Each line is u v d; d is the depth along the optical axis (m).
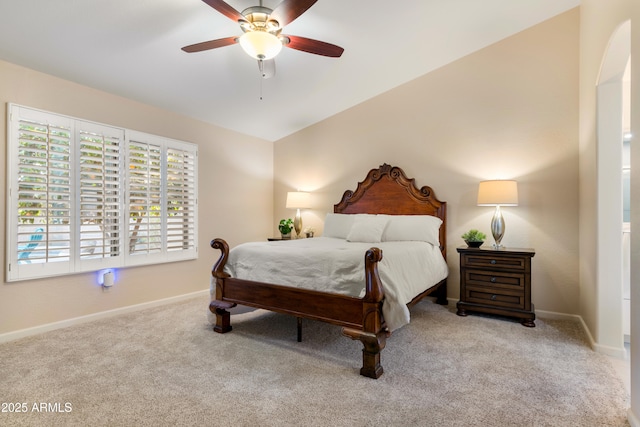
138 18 2.41
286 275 2.58
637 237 1.51
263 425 1.58
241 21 2.15
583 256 2.97
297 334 2.72
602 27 2.25
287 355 2.37
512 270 3.09
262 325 3.05
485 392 1.87
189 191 4.08
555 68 3.25
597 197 2.45
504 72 3.51
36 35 2.44
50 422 1.60
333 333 2.83
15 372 2.11
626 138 2.84
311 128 4.99
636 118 1.54
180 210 3.98
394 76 3.94
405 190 4.08
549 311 3.27
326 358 2.32
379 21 2.90
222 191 4.55
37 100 2.82
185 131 4.07
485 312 3.21
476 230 3.52
